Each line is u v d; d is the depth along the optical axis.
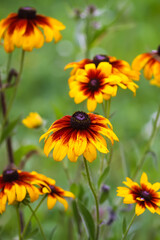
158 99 1.69
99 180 0.88
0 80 1.08
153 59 1.02
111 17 1.47
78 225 0.95
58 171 1.35
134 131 1.53
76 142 0.78
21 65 1.02
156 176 1.28
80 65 0.97
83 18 1.25
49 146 0.80
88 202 0.97
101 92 0.88
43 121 1.09
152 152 1.04
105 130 0.80
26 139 1.34
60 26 1.03
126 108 1.61
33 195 0.85
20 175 0.89
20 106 1.69
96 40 1.17
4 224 1.09
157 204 0.82
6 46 0.99
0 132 1.08
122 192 0.84
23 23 1.00
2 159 1.31
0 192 0.85
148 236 1.09
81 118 0.80
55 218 1.18
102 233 0.99
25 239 0.87
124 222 0.86
